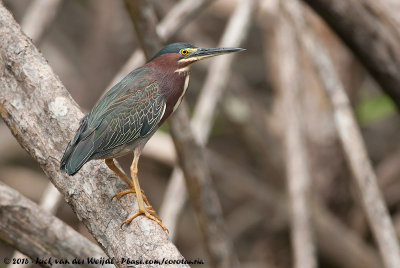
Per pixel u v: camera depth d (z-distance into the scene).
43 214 6.99
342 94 9.91
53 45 18.56
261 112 16.03
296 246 10.64
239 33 11.02
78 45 19.78
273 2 14.20
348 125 9.61
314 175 14.16
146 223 6.41
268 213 15.33
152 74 7.97
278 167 15.40
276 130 15.51
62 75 18.19
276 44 14.63
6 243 6.94
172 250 6.13
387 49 9.73
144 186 17.09
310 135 14.07
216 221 10.27
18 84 6.61
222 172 15.27
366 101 15.73
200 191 10.02
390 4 9.70
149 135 7.76
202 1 10.43
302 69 14.03
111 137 7.28
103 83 18.12
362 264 13.73
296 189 11.12
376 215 9.08
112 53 18.19
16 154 16.55
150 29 9.15
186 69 8.21
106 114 7.37
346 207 14.55
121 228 6.38
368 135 18.31
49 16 11.16
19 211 6.86
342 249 13.57
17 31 6.79
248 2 11.32
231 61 10.95
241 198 16.81
